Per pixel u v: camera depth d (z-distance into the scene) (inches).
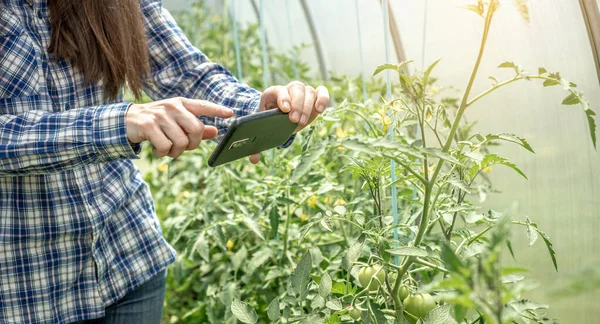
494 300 26.1
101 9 48.6
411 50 88.2
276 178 76.7
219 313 88.6
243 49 176.9
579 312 55.7
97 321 55.8
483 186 63.8
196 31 191.6
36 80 47.3
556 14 55.2
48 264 49.7
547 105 59.9
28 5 47.6
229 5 202.7
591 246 55.6
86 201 50.4
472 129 76.9
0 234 47.0
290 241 82.1
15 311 49.0
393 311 46.4
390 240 50.8
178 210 105.8
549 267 62.5
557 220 60.7
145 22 57.5
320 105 46.7
